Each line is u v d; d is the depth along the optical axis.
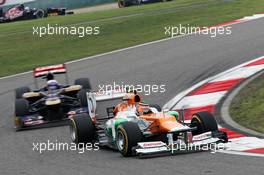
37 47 109.69
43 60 97.25
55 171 36.56
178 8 138.50
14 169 38.56
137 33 109.38
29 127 54.88
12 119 59.00
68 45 107.50
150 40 100.44
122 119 40.91
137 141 38.06
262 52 74.56
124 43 101.44
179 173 32.50
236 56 75.00
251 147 37.59
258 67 65.44
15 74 88.50
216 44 86.75
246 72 63.91
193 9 128.50
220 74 65.81
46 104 53.69
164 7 147.12
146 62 81.50
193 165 34.03
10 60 100.62
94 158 39.38
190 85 63.19
